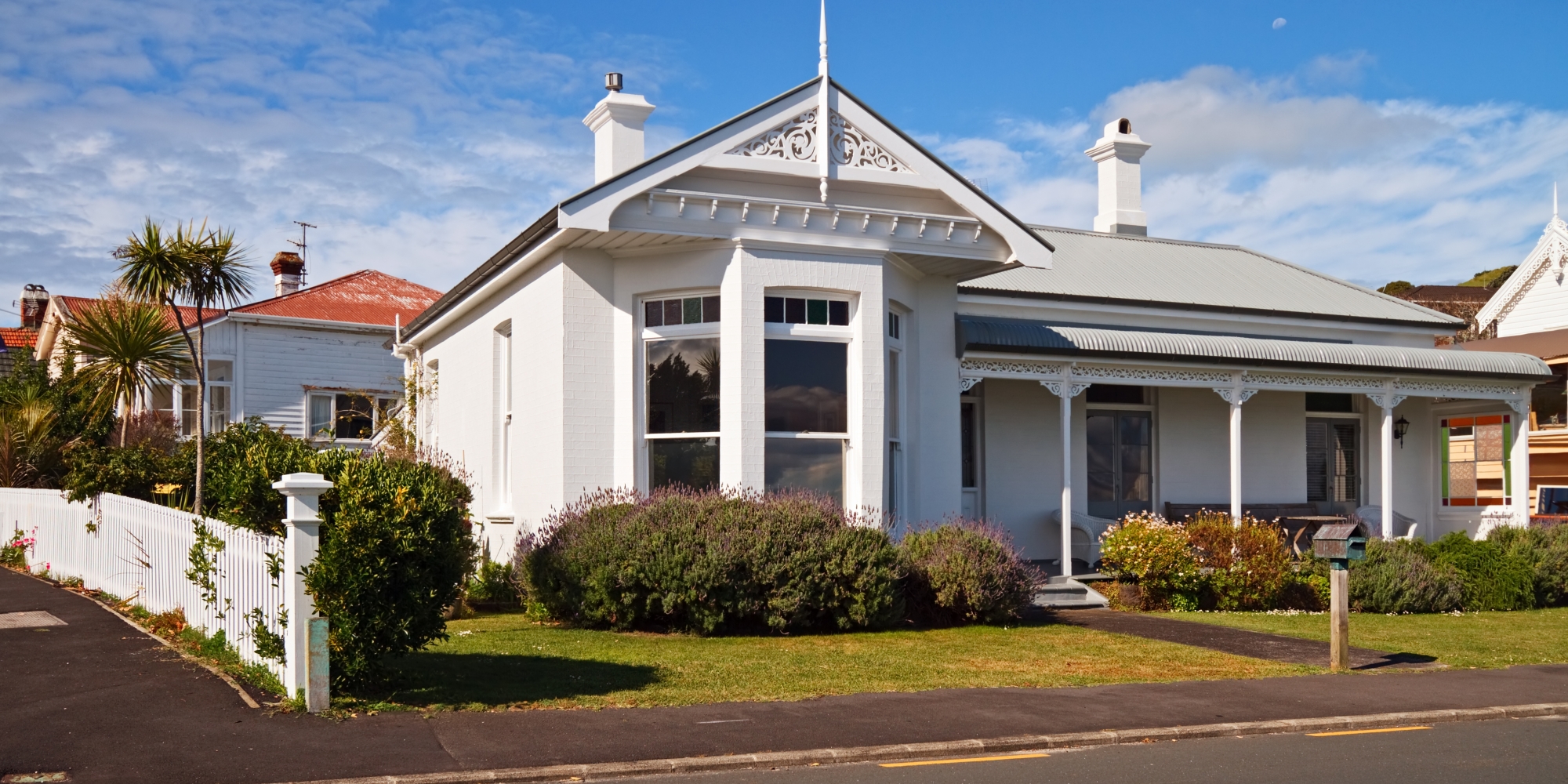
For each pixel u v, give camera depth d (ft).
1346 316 73.61
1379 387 65.51
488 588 49.78
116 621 37.86
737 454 44.91
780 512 41.75
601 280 47.85
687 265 46.52
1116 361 57.88
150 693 27.48
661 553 39.91
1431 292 188.96
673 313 47.47
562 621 43.29
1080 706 29.76
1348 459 74.49
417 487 28.68
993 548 45.19
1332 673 35.94
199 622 34.68
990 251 50.57
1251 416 71.41
